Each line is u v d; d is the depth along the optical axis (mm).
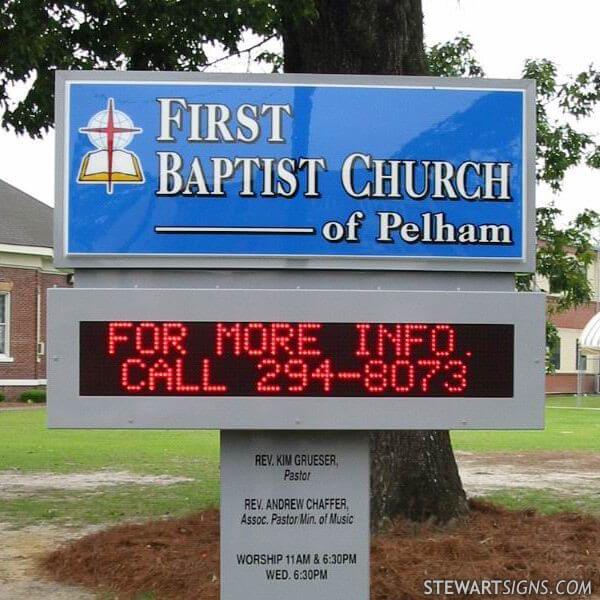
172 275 6551
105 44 10914
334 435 6711
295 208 6543
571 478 15070
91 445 20141
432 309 6336
